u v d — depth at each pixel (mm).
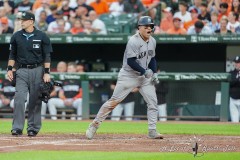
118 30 53094
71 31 52688
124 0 54781
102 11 54375
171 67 55062
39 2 54812
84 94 48594
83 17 52875
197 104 48219
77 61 53688
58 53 55750
